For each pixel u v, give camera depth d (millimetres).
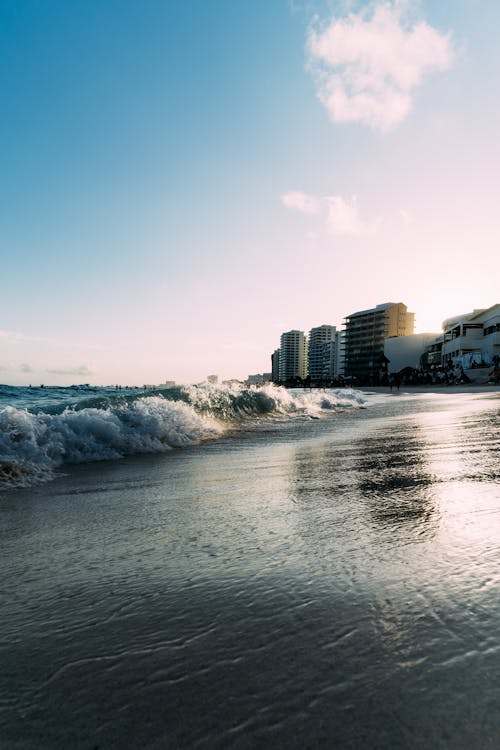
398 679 1144
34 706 1091
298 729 979
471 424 9742
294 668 1207
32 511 3293
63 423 6355
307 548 2221
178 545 2359
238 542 2369
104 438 6477
